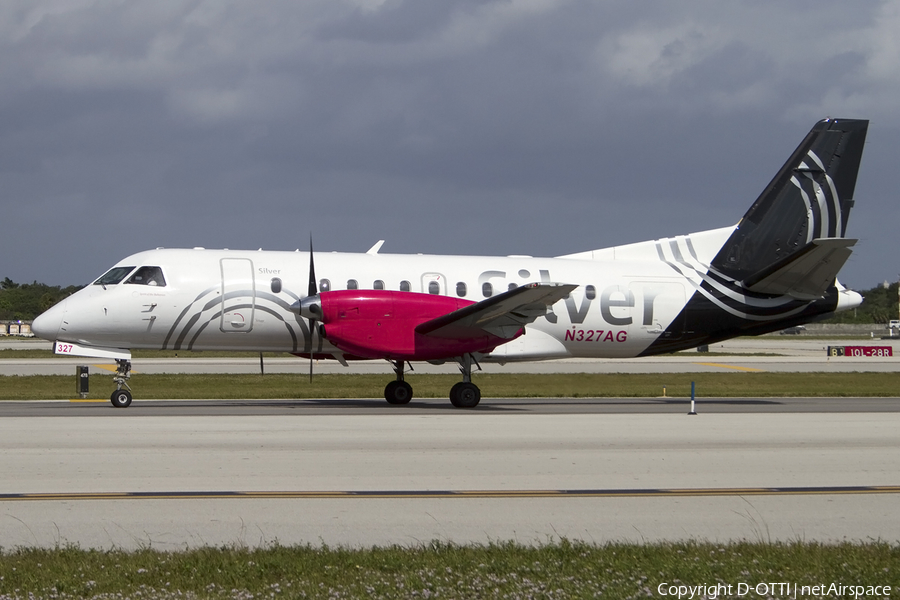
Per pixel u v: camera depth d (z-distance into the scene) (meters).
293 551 28.73
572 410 78.69
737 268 92.81
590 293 88.75
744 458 48.38
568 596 25.22
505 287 86.44
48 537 30.45
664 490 39.41
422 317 79.31
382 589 25.39
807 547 29.89
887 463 47.06
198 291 79.88
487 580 26.25
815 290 91.31
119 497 36.81
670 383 119.62
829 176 92.75
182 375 125.25
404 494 38.09
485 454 48.94
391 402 83.50
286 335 82.12
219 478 41.00
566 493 38.62
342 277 83.12
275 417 67.50
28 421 63.16
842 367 161.00
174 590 25.06
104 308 78.19
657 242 93.44
